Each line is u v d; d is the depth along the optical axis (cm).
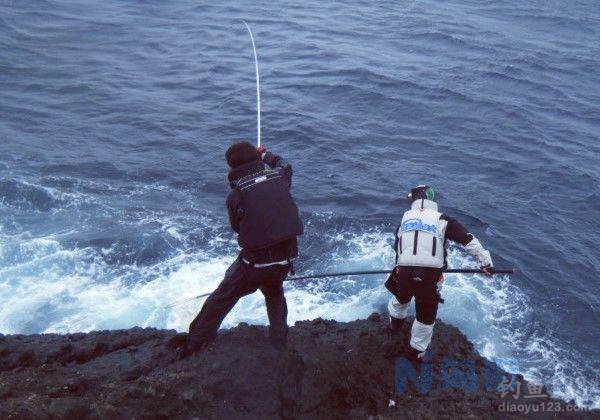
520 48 2572
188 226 1155
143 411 457
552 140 1681
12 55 2045
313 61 2161
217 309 507
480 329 913
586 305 1005
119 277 995
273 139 1559
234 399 484
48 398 454
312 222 1184
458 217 1240
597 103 2034
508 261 1102
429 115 1784
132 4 2698
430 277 519
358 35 2538
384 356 574
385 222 1202
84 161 1397
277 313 518
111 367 538
